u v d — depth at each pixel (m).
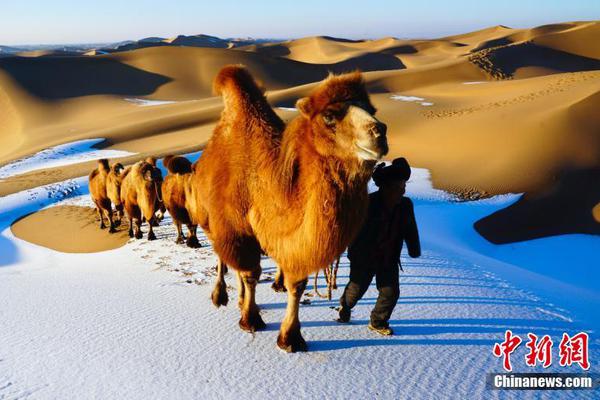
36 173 37.25
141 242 13.10
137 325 6.02
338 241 4.33
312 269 4.55
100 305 6.98
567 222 24.38
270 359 5.04
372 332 5.70
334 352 5.20
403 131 47.75
